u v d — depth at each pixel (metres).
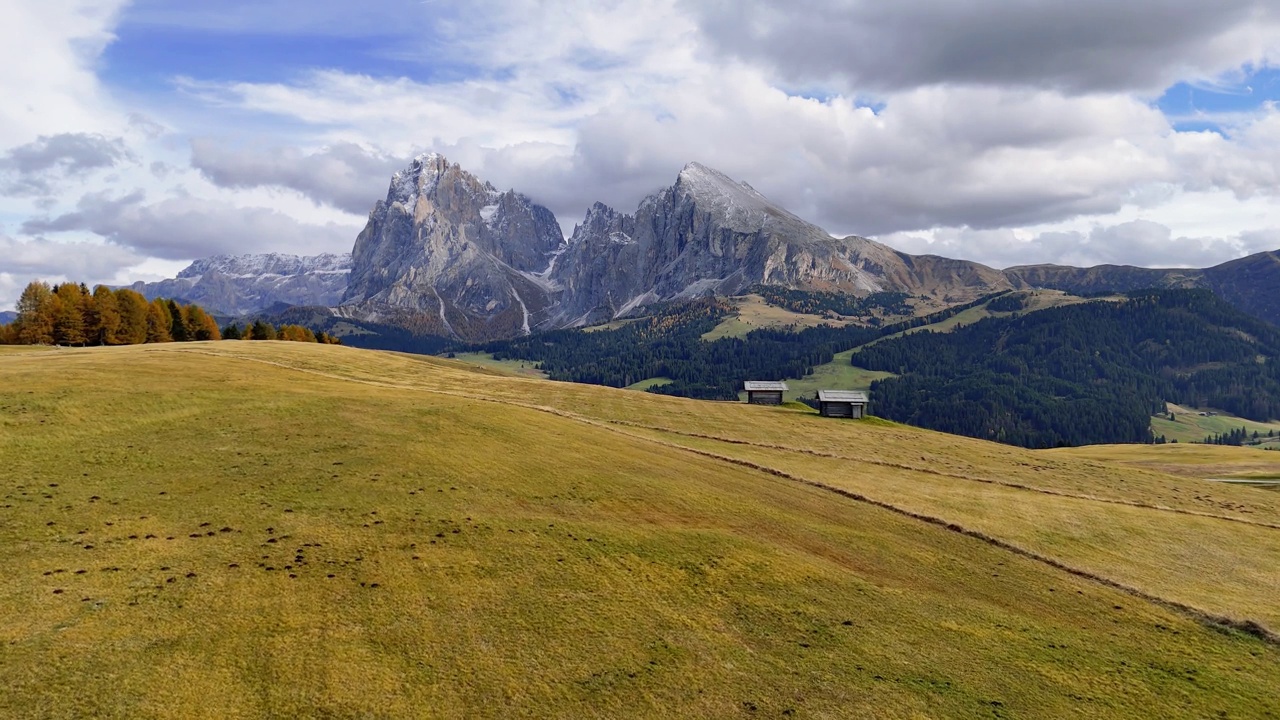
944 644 34.81
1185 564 53.31
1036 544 54.31
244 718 24.06
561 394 109.31
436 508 43.75
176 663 26.39
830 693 29.23
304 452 52.41
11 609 28.55
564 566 38.00
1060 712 29.67
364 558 36.25
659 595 36.28
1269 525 66.69
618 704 27.05
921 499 64.31
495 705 26.23
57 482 42.25
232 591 31.81
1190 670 34.78
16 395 57.75
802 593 38.56
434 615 31.78
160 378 72.06
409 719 24.92
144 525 37.66
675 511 49.72
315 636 29.11
